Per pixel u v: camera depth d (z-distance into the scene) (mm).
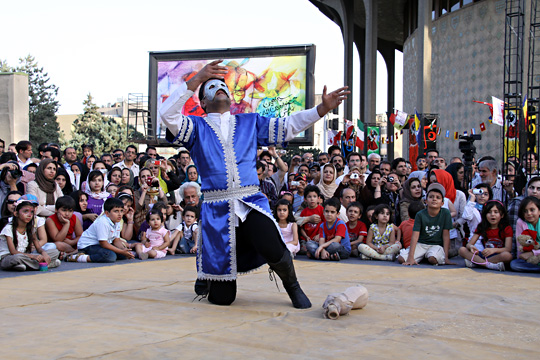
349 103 28250
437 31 23688
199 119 4406
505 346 3154
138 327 3535
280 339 3262
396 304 4379
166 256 8438
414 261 7332
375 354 2977
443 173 8805
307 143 19891
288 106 20125
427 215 7453
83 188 10242
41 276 6016
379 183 9125
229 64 20703
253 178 4328
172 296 4684
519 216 6758
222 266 4199
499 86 20562
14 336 3287
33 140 41375
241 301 4488
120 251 7711
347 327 3598
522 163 9508
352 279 5750
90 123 42594
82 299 4555
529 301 4578
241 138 4359
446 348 3100
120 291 4941
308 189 8641
